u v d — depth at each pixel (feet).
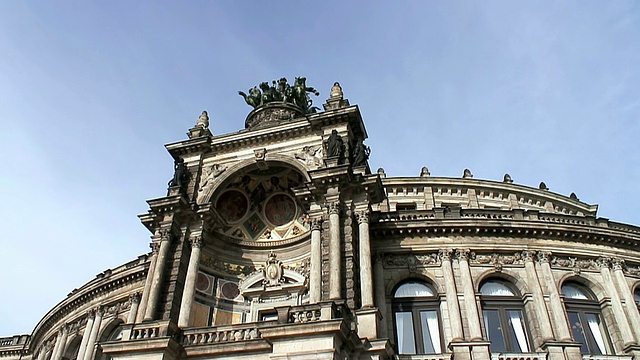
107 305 145.59
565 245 118.73
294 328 82.48
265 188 130.52
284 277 118.62
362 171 110.93
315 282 98.68
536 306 108.47
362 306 95.40
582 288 116.78
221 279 119.85
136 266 140.15
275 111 143.43
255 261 123.75
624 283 115.65
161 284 108.17
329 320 81.41
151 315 103.09
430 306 110.01
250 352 89.86
